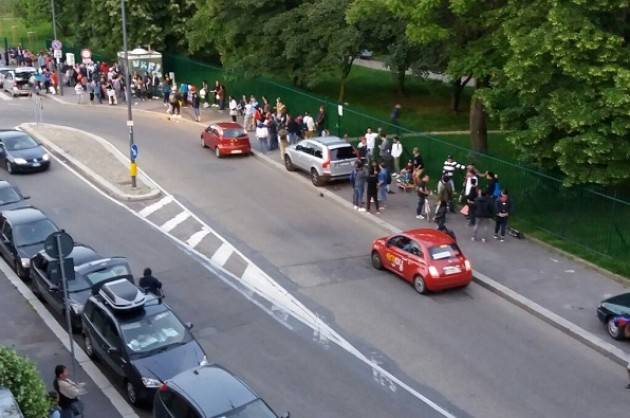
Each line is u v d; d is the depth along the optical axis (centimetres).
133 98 5181
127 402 1644
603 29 2333
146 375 1580
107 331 1717
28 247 2334
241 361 1808
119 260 2117
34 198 3105
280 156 3703
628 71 2162
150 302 1775
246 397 1360
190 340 1698
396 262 2270
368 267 2391
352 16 3216
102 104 5050
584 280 2252
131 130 3181
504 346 1889
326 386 1697
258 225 2791
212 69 5116
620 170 2288
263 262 2434
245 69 4491
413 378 1734
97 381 1731
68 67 5794
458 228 2694
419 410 1605
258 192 3198
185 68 5475
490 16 2714
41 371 1762
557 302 2106
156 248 2561
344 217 2877
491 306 2119
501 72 2645
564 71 2267
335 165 3195
